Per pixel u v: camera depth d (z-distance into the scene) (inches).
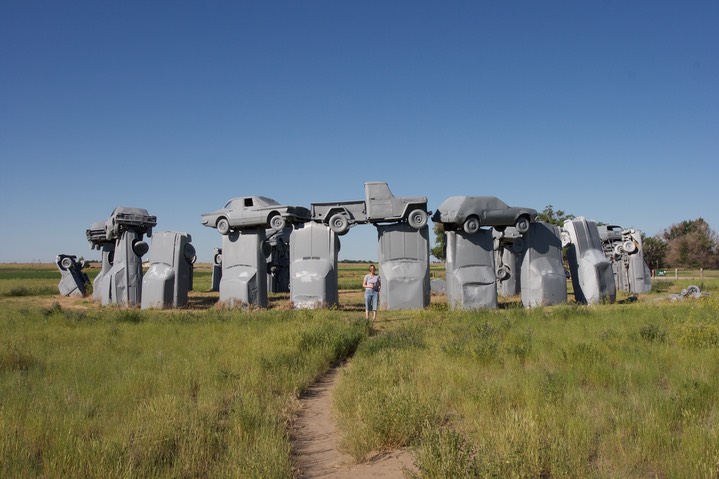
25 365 420.2
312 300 954.7
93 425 271.9
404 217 948.0
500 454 213.8
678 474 201.9
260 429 267.0
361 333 604.4
